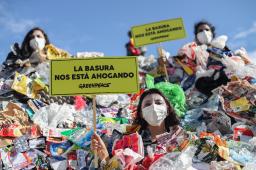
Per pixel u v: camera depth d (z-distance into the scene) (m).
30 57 7.27
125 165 3.73
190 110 5.59
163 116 4.35
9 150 4.49
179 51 7.29
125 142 4.05
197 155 4.15
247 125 5.15
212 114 5.34
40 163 4.35
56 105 5.48
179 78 7.16
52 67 4.15
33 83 6.11
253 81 6.15
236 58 6.71
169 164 3.74
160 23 7.45
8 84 6.11
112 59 4.20
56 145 4.54
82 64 4.17
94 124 4.03
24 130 4.74
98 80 4.15
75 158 4.32
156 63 8.02
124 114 5.83
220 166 3.94
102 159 3.85
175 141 4.18
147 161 3.89
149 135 4.41
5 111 5.34
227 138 4.85
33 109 5.65
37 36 7.42
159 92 4.46
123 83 4.16
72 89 4.12
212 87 6.34
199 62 6.95
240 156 4.21
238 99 5.47
